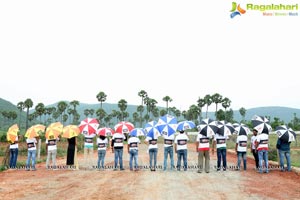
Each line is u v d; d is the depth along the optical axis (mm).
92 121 15297
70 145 16891
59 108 116438
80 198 8805
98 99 114188
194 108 105812
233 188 10125
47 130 15039
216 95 107125
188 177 12273
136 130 14570
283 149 13977
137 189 9992
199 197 8852
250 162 18531
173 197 8852
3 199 8680
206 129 13383
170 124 14109
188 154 25719
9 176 12750
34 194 9328
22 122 177125
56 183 11125
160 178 12039
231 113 112688
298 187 10391
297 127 71312
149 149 14312
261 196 9031
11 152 15484
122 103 115438
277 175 12867
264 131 13555
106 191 9734
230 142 34438
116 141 14609
